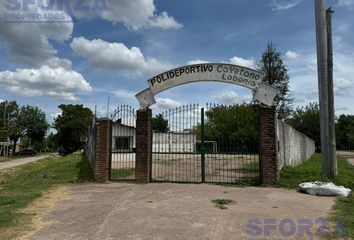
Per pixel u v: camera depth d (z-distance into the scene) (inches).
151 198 376.5
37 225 279.4
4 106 3152.1
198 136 569.9
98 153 514.3
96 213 314.0
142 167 500.4
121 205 343.3
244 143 546.9
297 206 336.2
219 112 577.9
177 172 664.4
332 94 503.8
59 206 348.5
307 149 1317.7
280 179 486.0
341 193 387.2
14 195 418.9
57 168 851.4
